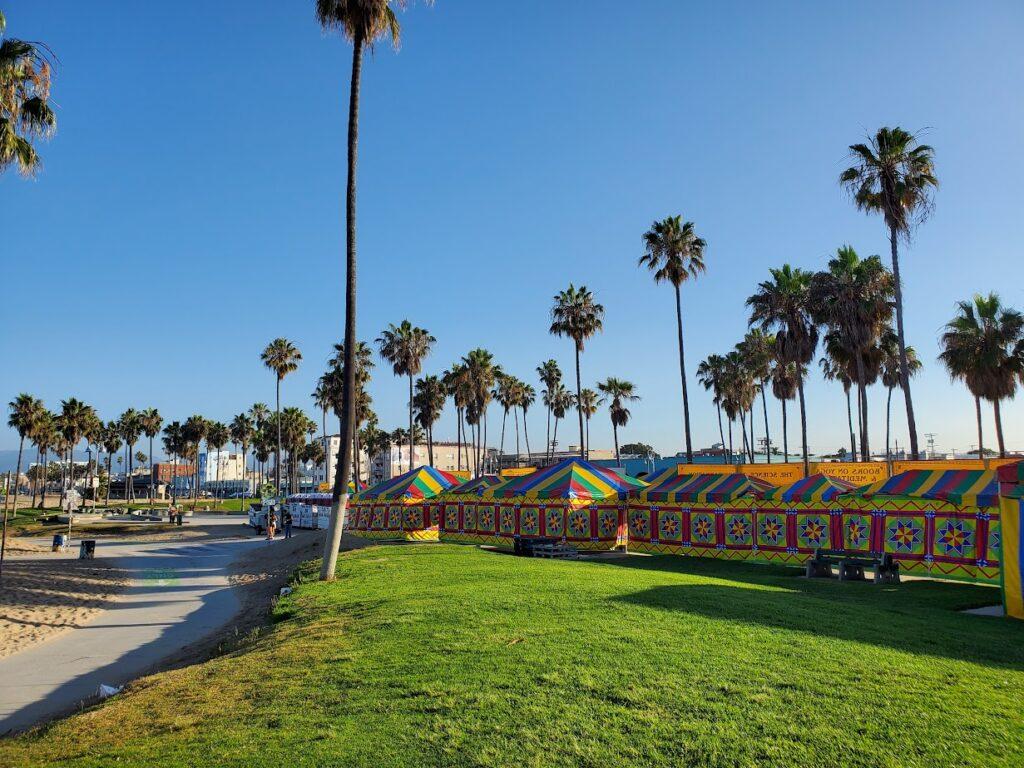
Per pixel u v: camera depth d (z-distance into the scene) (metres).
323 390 83.62
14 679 11.41
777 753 4.91
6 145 16.30
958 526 17.08
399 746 5.30
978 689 6.34
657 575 14.96
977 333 40.28
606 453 131.62
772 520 21.05
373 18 17.91
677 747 5.06
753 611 10.14
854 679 6.57
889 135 32.31
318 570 19.45
